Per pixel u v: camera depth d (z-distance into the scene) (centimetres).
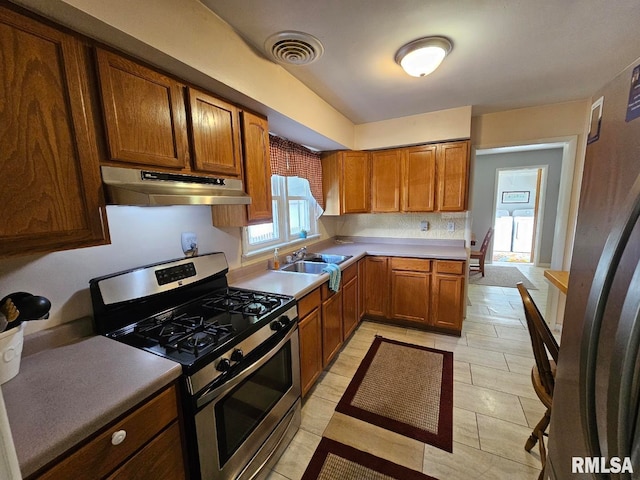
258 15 133
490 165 592
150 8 104
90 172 99
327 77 201
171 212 163
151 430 93
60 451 69
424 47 158
